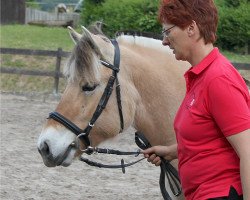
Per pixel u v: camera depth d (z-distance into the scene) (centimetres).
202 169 319
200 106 315
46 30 2397
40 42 2028
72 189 771
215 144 316
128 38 452
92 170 862
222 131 308
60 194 747
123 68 423
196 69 322
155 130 436
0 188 761
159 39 474
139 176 839
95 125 412
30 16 3145
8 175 820
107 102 412
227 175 315
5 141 1023
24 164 880
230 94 305
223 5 1927
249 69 1427
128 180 819
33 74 1580
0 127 1137
